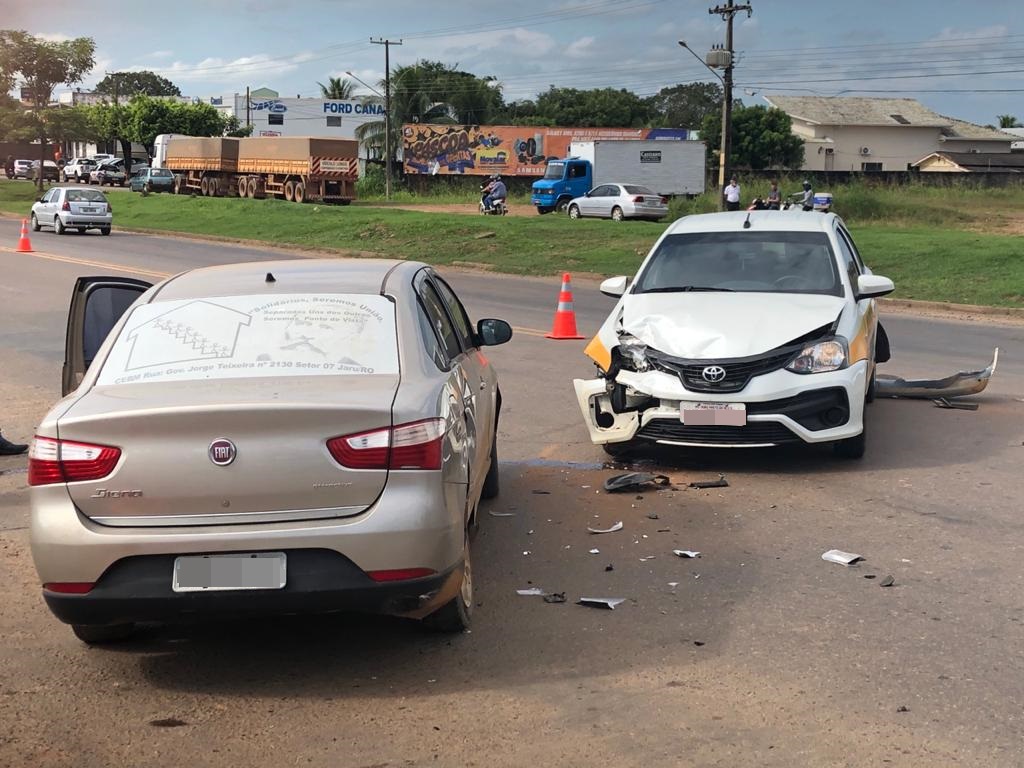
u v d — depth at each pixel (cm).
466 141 6712
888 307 1894
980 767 356
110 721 399
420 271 569
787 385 726
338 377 448
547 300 1962
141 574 409
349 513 413
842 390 736
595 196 4028
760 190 4259
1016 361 1280
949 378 1024
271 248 3191
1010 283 2003
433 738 383
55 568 412
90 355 642
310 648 468
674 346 748
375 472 414
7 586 550
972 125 8988
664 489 725
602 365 782
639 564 573
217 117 8562
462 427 474
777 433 731
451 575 433
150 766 364
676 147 4853
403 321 488
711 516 661
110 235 3631
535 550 600
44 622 503
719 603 514
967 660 444
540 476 766
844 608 505
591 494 716
